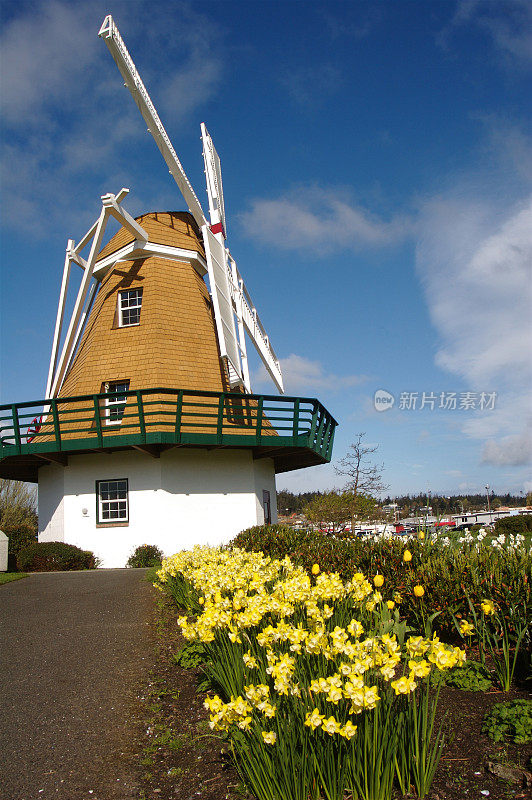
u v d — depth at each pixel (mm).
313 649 3607
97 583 12406
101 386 19234
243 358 22516
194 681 5633
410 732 3344
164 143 19828
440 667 3244
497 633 5375
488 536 7996
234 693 4363
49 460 18812
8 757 4145
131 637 7410
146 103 19125
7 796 3613
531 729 3840
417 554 6973
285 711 3490
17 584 12555
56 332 21734
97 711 4977
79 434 18594
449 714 4332
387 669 3240
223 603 4578
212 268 20484
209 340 20609
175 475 18406
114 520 18344
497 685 4855
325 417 21844
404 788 3289
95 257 19578
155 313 19938
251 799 3441
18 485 39688
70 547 17688
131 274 20938
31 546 17594
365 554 7445
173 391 16906
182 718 4754
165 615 8555
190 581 7660
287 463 23656
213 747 4184
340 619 4812
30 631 7887
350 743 3223
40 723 4738
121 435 17094
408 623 6391
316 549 8609
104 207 18906
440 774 3537
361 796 3199
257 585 5141
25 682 5750
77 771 3928
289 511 66562
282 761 3176
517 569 5582
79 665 6273
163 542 17750
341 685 3199
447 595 5750
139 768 3955
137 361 19266
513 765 3557
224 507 19016
